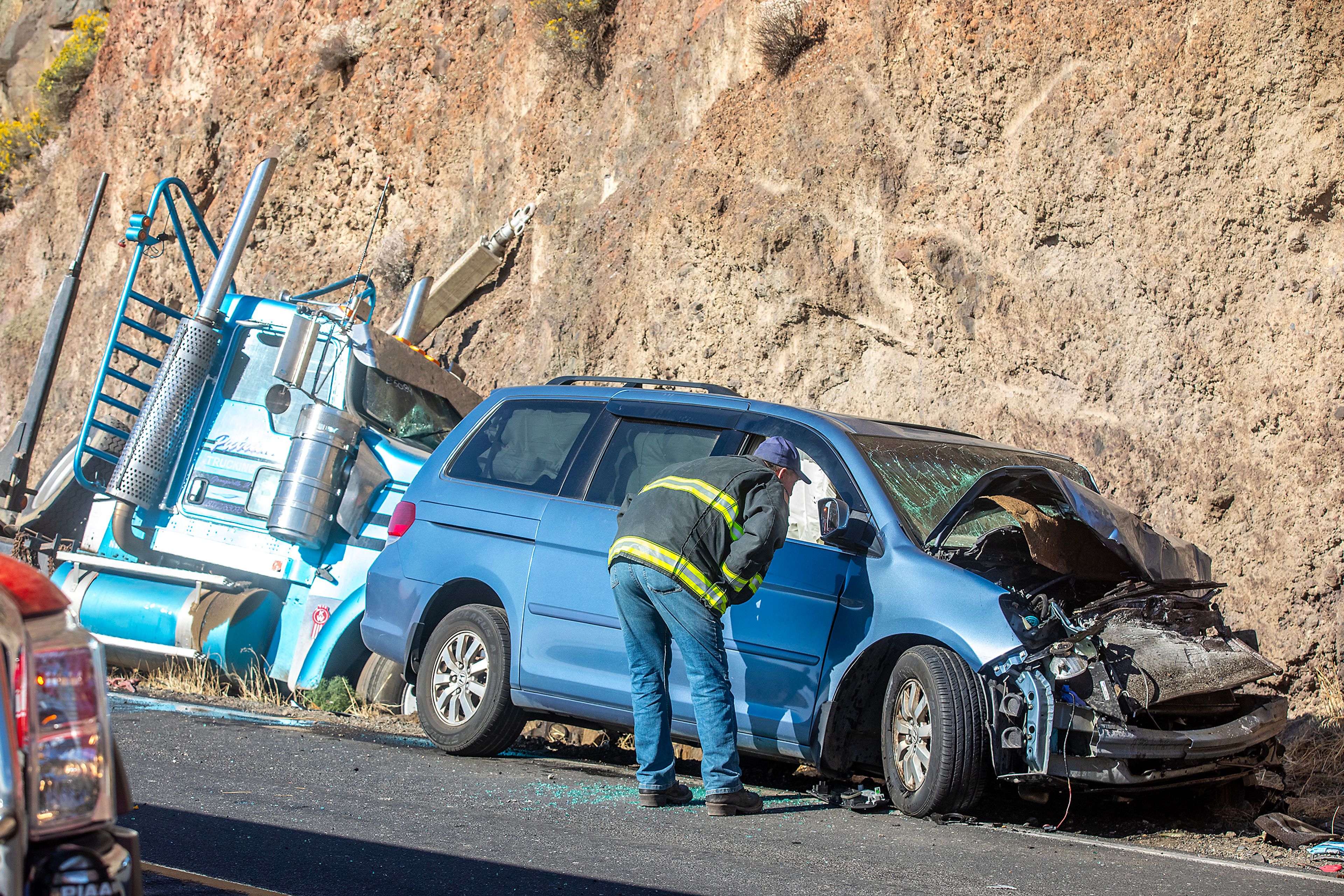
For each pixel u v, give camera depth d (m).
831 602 13.44
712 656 12.18
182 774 12.56
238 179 42.88
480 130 37.25
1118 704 12.18
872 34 26.75
